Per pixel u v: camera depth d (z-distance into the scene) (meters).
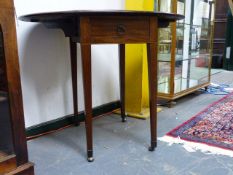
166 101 2.04
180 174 1.02
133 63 1.72
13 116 0.87
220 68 4.17
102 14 0.98
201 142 1.30
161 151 1.22
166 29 1.94
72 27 1.11
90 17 1.00
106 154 1.19
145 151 1.22
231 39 3.94
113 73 1.86
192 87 2.28
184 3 2.04
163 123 1.60
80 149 1.25
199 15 2.36
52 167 1.08
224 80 3.16
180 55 2.12
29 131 1.37
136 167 1.07
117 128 1.53
